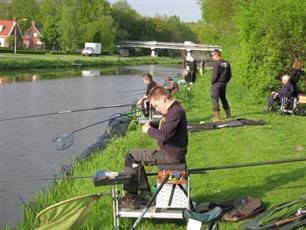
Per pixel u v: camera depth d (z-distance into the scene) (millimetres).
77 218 6500
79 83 40938
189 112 18469
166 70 69938
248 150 11570
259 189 8523
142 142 13227
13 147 15484
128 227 6914
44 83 39625
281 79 18719
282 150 11461
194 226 5543
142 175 6941
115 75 54312
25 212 8844
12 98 28406
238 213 7129
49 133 17797
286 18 18797
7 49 86312
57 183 10602
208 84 30969
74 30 104312
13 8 128375
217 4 46781
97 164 11562
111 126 16609
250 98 20344
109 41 112812
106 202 8078
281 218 6723
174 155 6938
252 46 19359
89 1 117688
